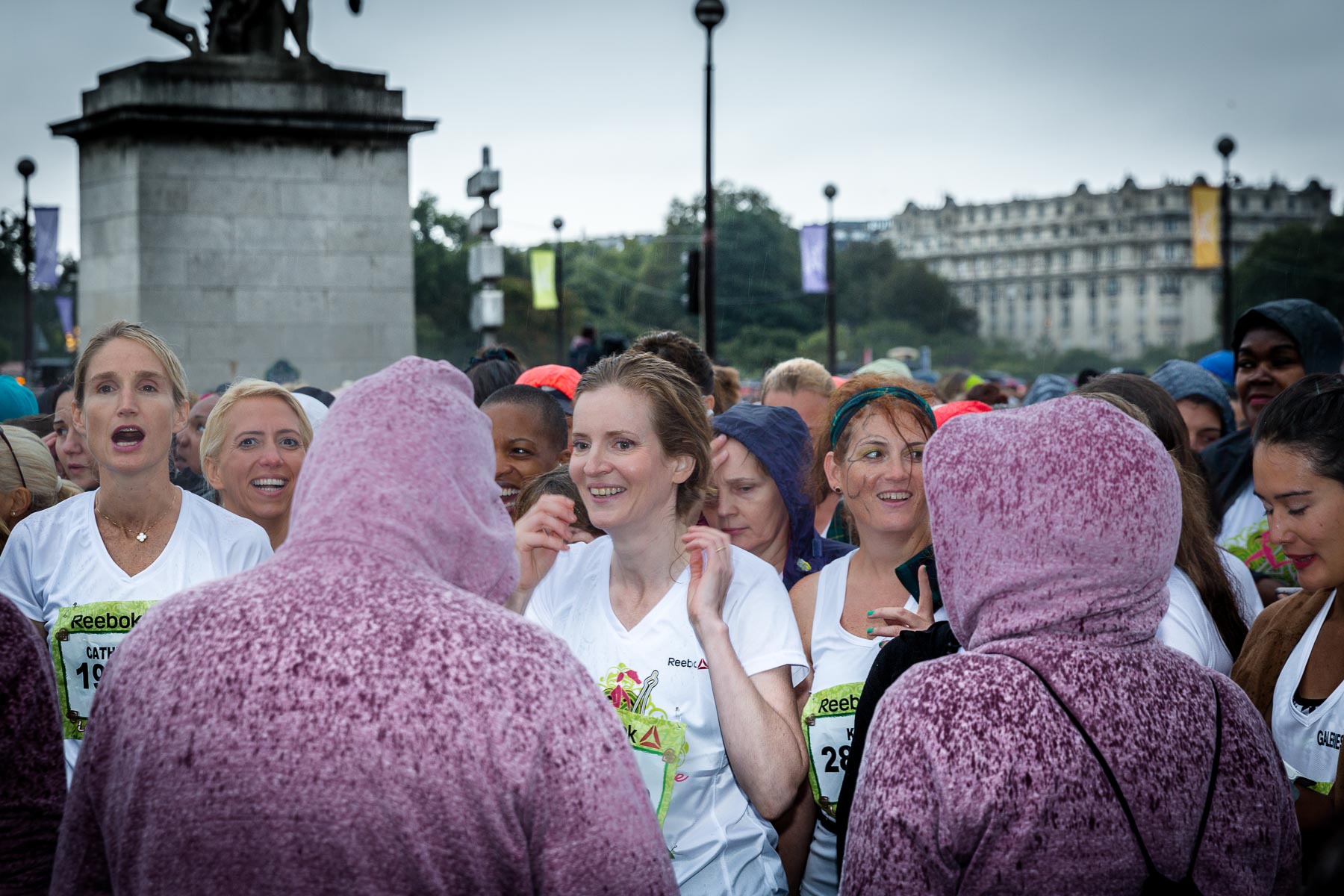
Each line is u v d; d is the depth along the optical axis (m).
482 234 14.79
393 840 1.50
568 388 5.32
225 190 12.84
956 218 138.62
